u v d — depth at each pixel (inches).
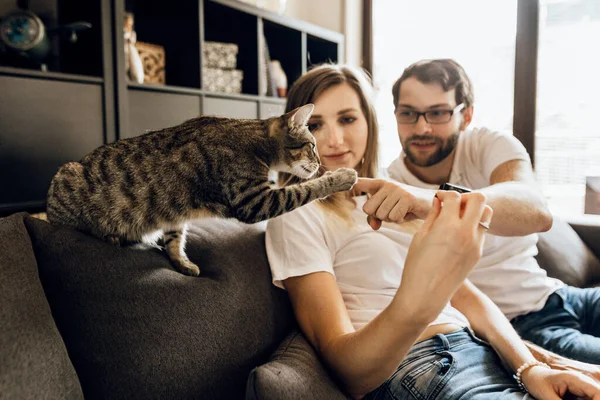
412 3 122.1
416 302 25.0
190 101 81.7
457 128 57.1
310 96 46.5
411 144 57.9
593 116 102.0
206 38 104.9
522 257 49.6
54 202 37.0
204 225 38.6
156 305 29.1
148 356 27.7
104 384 26.9
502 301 48.5
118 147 38.6
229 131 40.4
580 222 78.7
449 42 117.0
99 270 28.8
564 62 103.3
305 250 36.6
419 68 56.7
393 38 126.6
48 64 69.5
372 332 27.5
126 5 87.6
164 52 87.9
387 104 125.7
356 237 39.4
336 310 33.4
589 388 29.9
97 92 66.9
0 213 56.7
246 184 37.7
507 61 109.2
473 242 24.5
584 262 70.4
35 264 27.7
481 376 32.0
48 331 25.2
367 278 38.3
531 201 40.8
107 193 36.2
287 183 48.7
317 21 130.4
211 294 31.9
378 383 29.4
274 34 114.8
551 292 49.9
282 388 27.1
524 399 30.6
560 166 106.3
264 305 34.8
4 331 23.3
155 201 36.6
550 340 45.5
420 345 33.7
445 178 60.3
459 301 39.6
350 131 46.3
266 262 37.8
